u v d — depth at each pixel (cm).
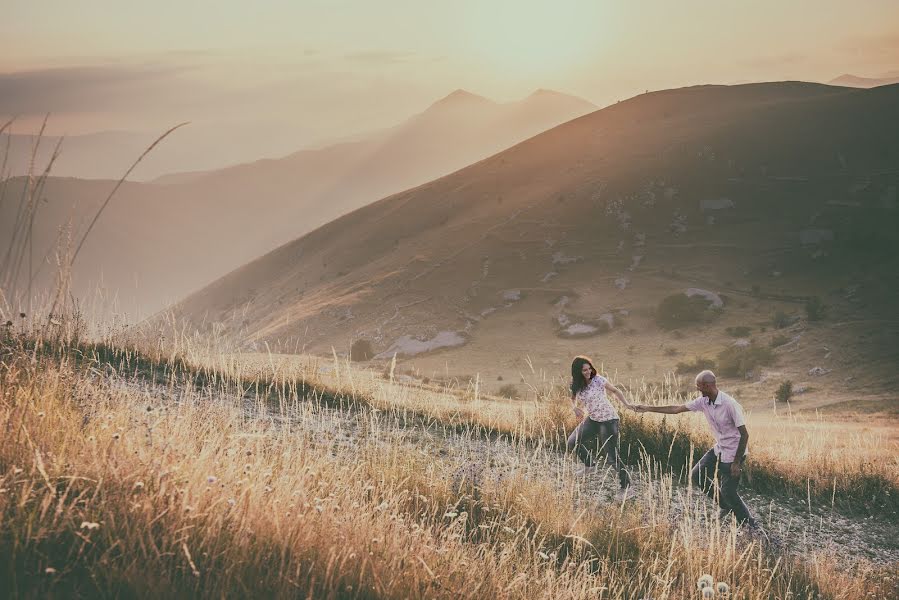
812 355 8419
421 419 1008
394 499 435
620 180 16275
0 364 454
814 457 1089
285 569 262
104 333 867
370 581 282
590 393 793
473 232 16562
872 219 12681
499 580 348
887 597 582
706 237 13788
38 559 216
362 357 11694
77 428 355
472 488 559
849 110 16312
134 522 250
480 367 10575
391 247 18400
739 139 16312
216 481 302
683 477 888
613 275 13238
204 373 930
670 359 9725
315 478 421
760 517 816
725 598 438
